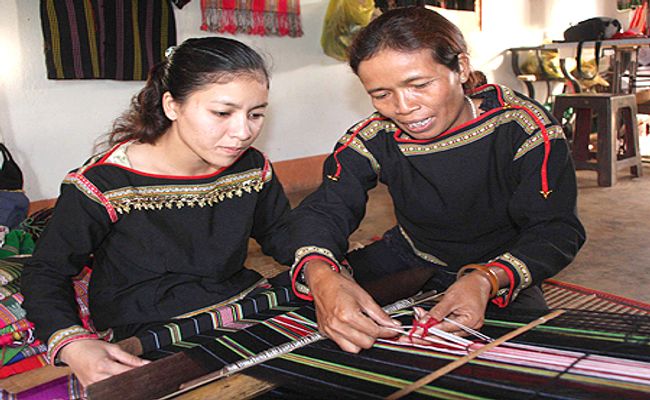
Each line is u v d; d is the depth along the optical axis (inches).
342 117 209.9
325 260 54.7
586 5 299.4
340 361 42.6
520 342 43.2
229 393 39.1
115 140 61.7
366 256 73.4
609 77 277.9
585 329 44.3
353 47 51.7
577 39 237.9
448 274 68.7
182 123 54.5
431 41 49.0
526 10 266.7
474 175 59.2
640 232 144.0
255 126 55.1
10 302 75.5
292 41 191.5
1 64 140.3
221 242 61.5
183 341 53.4
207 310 59.9
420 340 44.5
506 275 49.9
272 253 67.9
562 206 55.3
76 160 154.3
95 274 61.2
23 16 141.8
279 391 41.0
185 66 52.7
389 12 51.7
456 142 58.3
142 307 59.4
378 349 44.1
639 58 308.3
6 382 70.6
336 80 205.2
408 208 65.0
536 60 256.7
